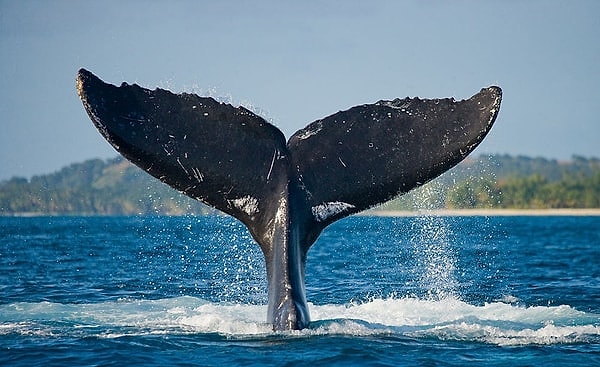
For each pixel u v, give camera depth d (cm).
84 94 3775
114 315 4634
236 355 3784
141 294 6041
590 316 4641
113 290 6300
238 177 3906
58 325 4391
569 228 19875
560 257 9706
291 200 3897
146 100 3878
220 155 3900
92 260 9125
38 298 5816
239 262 8631
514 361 3753
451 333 4172
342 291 6078
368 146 3956
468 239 13300
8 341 4078
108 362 3750
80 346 3981
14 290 6338
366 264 8262
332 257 9125
